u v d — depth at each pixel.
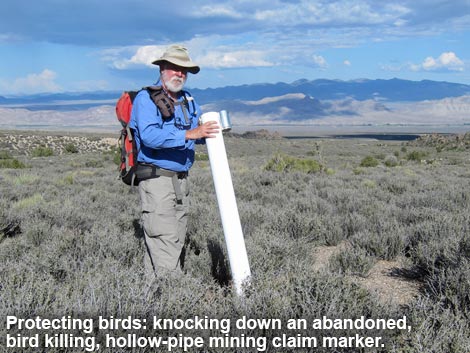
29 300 3.32
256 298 3.63
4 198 12.92
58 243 6.07
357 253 6.02
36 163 45.38
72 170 32.59
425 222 7.84
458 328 3.50
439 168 38.38
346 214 9.81
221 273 5.46
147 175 4.69
